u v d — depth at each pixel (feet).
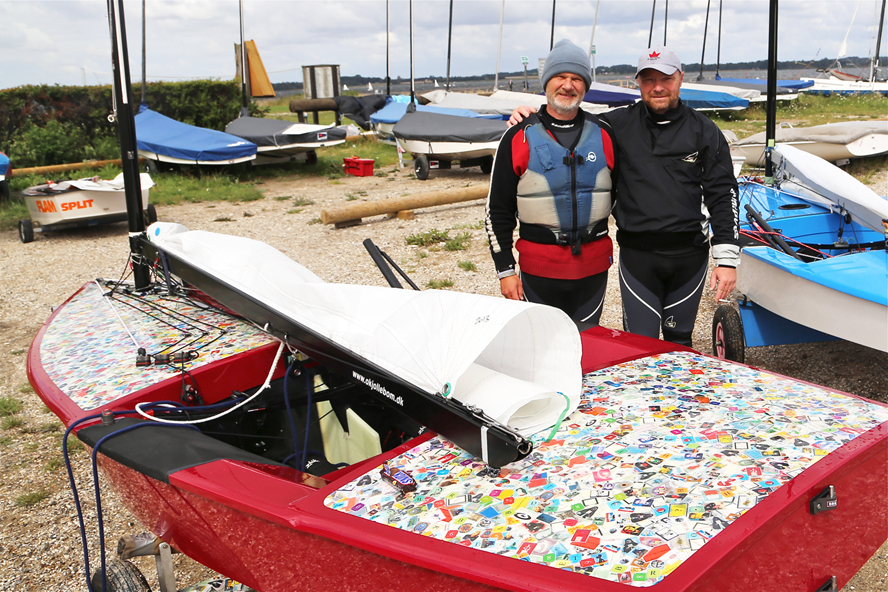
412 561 4.79
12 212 38.83
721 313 13.96
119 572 7.23
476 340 6.20
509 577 4.49
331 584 5.50
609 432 6.08
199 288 10.21
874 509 5.82
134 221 12.10
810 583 5.39
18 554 9.50
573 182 10.12
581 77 9.82
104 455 6.91
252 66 81.30
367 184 45.80
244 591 6.75
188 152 45.62
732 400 6.58
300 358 9.05
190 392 8.39
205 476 6.07
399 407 6.61
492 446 5.49
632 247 10.77
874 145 36.96
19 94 57.98
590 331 8.87
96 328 10.16
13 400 14.46
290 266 9.34
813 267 12.11
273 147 50.31
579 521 4.93
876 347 11.20
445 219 32.24
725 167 10.28
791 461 5.43
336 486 5.72
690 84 87.10
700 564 4.42
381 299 7.69
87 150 56.29
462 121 46.32
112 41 11.42
